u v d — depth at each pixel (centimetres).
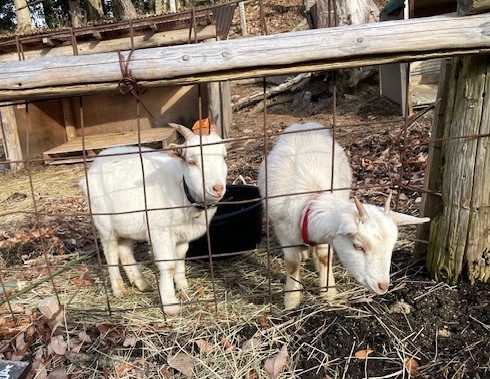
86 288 364
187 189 305
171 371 267
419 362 255
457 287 300
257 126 868
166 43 691
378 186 298
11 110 744
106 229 343
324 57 245
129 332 299
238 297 331
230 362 267
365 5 913
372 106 830
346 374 253
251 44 245
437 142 301
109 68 249
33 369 275
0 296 357
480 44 243
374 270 242
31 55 702
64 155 788
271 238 424
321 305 302
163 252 324
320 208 280
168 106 884
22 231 490
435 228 304
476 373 245
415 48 244
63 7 2303
